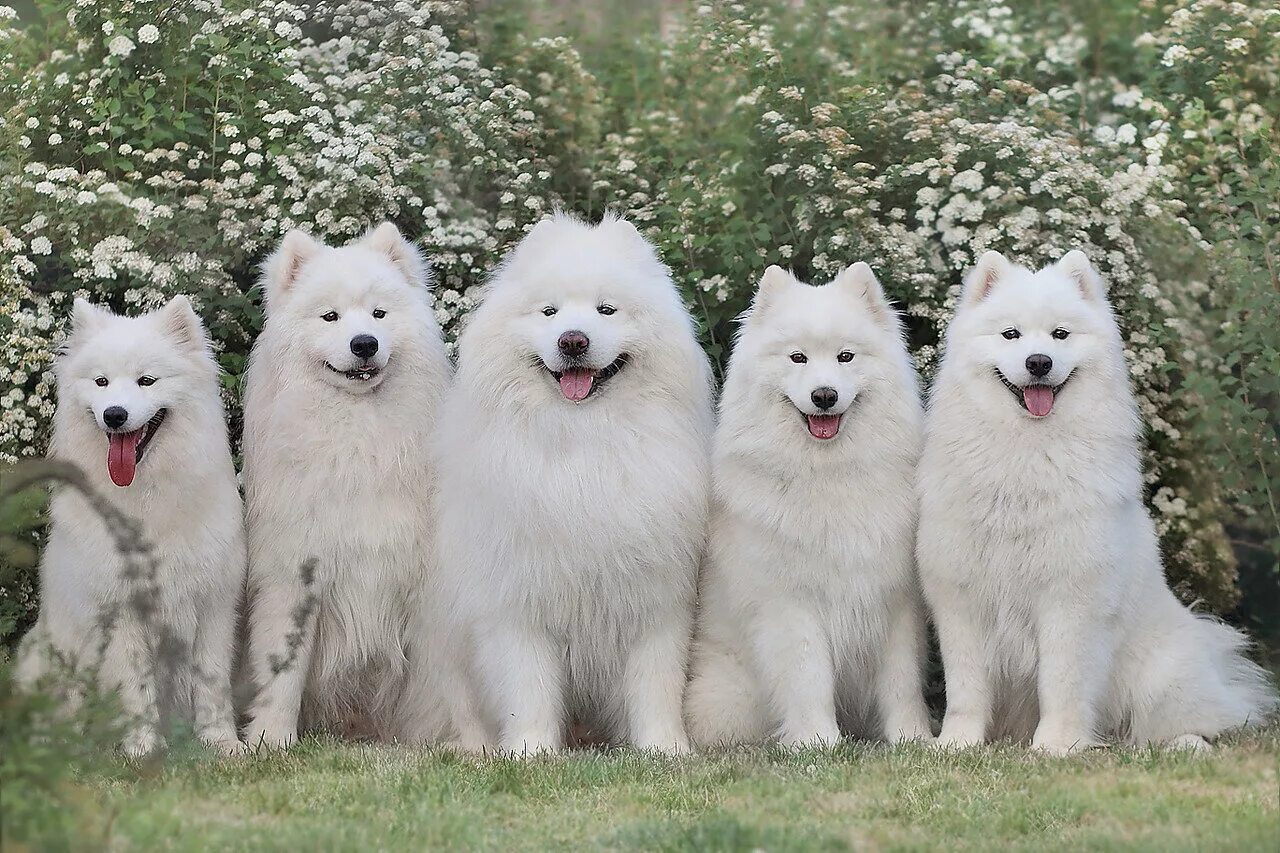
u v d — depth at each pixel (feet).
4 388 33.65
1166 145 38.88
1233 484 35.40
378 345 28.19
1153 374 36.47
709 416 29.43
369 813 22.07
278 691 28.55
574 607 27.61
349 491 28.55
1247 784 23.24
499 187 40.47
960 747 26.45
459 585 28.14
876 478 27.55
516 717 27.84
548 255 27.94
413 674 30.09
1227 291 35.86
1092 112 44.04
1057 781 23.56
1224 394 34.68
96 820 19.85
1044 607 26.96
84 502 27.09
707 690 29.09
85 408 27.27
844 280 28.48
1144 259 36.68
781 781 24.04
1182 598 36.63
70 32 39.11
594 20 52.29
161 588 27.09
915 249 36.17
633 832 20.66
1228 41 39.88
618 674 28.78
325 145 37.83
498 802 23.03
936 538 27.30
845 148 37.35
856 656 28.48
